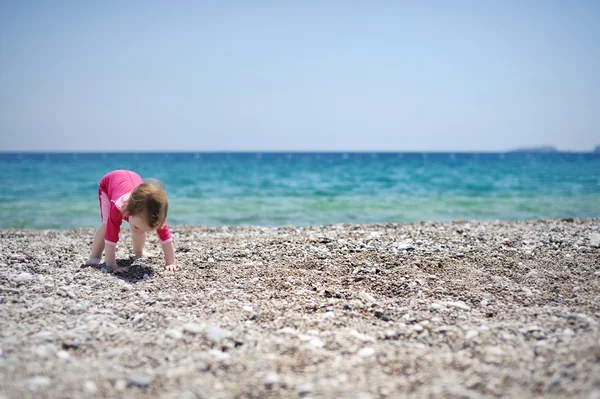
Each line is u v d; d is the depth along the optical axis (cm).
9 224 510
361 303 208
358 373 152
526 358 156
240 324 186
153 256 276
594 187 920
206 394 142
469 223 429
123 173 256
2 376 146
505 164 2073
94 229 409
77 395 138
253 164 2256
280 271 246
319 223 533
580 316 186
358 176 1289
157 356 161
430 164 2134
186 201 737
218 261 264
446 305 208
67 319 188
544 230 367
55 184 983
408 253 274
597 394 128
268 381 147
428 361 157
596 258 268
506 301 214
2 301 202
